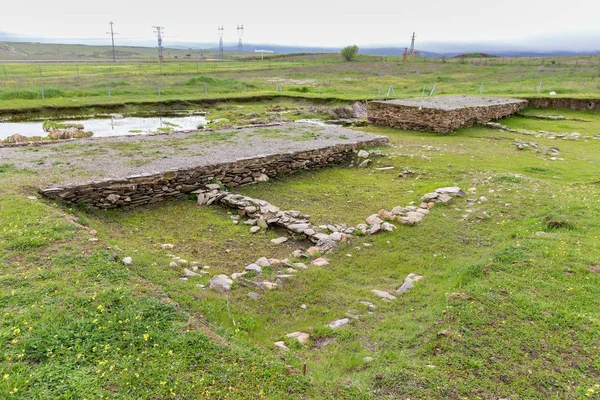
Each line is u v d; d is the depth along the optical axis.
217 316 5.59
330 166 15.90
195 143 15.83
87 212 9.88
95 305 5.05
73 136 23.23
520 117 28.31
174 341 4.55
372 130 24.45
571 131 23.67
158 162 12.51
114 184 10.37
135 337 4.55
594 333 5.14
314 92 45.31
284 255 8.42
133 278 5.91
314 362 4.85
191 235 9.16
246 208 10.46
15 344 4.24
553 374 4.48
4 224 7.32
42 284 5.42
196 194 11.74
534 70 63.12
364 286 7.11
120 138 16.39
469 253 8.34
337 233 9.02
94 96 38.03
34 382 3.80
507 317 5.49
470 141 20.39
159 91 39.47
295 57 128.38
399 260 8.09
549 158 16.73
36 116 31.06
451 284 6.80
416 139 20.81
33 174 10.77
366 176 14.59
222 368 4.24
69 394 3.69
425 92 43.03
